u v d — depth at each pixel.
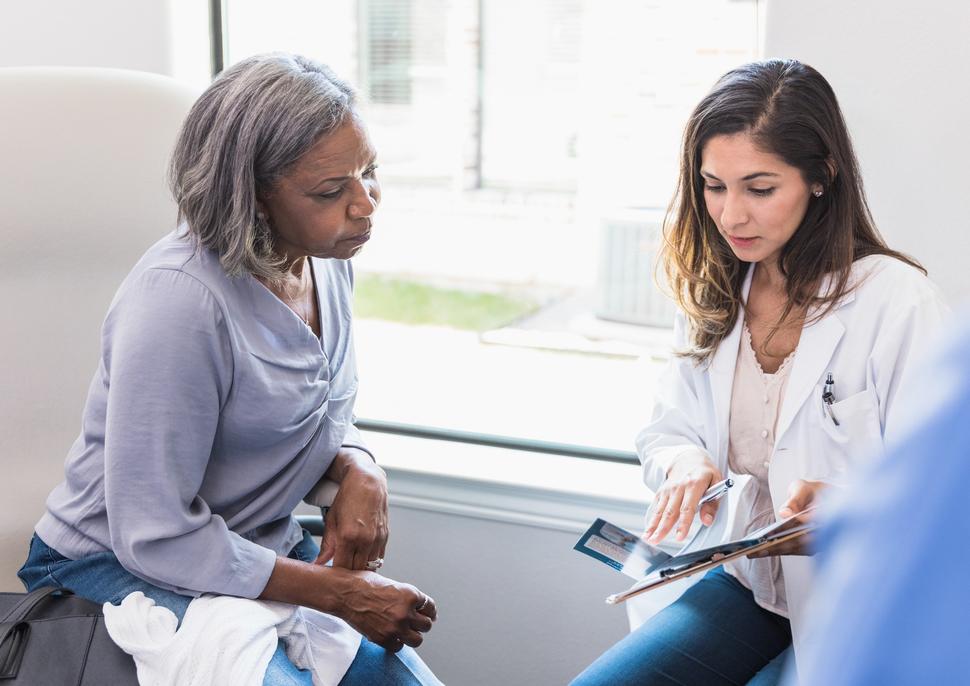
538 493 1.73
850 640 0.32
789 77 1.22
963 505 0.30
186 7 1.82
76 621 1.12
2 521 1.41
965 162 1.40
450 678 1.87
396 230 8.49
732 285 1.34
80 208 1.43
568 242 8.05
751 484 1.35
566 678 1.80
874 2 1.39
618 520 1.69
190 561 1.14
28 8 1.84
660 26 6.22
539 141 7.93
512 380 6.12
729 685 1.27
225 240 1.13
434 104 8.15
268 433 1.20
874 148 1.44
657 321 6.13
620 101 6.62
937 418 0.31
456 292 8.37
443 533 1.81
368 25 8.05
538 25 7.68
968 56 1.37
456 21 7.85
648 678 1.25
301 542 1.41
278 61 1.14
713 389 1.35
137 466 1.12
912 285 1.23
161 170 1.46
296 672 1.17
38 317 1.43
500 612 1.81
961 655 0.29
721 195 1.27
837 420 1.24
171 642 1.08
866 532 0.32
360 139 1.14
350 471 1.33
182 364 1.11
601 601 1.74
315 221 1.15
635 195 6.51
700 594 1.38
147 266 1.15
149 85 1.47
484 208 8.20
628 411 5.29
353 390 1.37
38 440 1.44
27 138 1.40
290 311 1.20
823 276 1.28
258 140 1.11
